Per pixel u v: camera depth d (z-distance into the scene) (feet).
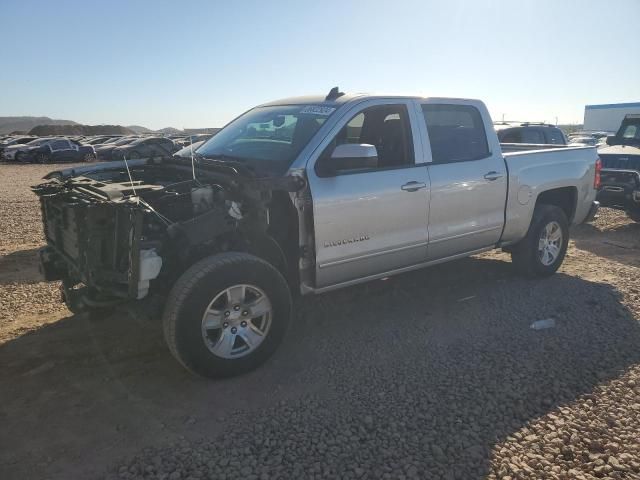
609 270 21.29
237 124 17.24
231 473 9.12
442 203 16.02
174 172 15.24
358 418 10.78
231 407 11.23
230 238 13.46
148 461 9.44
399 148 15.60
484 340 14.51
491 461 9.46
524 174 18.38
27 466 9.29
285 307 12.91
